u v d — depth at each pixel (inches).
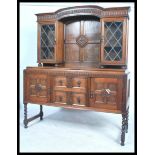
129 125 133.8
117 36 117.4
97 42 132.3
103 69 111.8
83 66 136.5
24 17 163.3
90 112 160.2
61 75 117.5
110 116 151.9
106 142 110.2
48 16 133.0
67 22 138.6
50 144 107.3
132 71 147.9
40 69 123.6
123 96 103.7
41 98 124.3
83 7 121.3
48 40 137.1
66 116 152.4
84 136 117.4
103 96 107.6
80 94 113.4
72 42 138.6
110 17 115.8
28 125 133.3
